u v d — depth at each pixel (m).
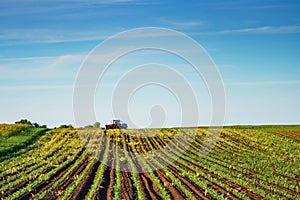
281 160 36.97
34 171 30.20
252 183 26.70
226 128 65.88
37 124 69.94
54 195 22.88
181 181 26.83
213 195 22.62
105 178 28.12
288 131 62.03
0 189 24.02
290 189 25.22
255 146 46.72
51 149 43.72
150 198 22.23
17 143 45.41
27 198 22.27
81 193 23.41
